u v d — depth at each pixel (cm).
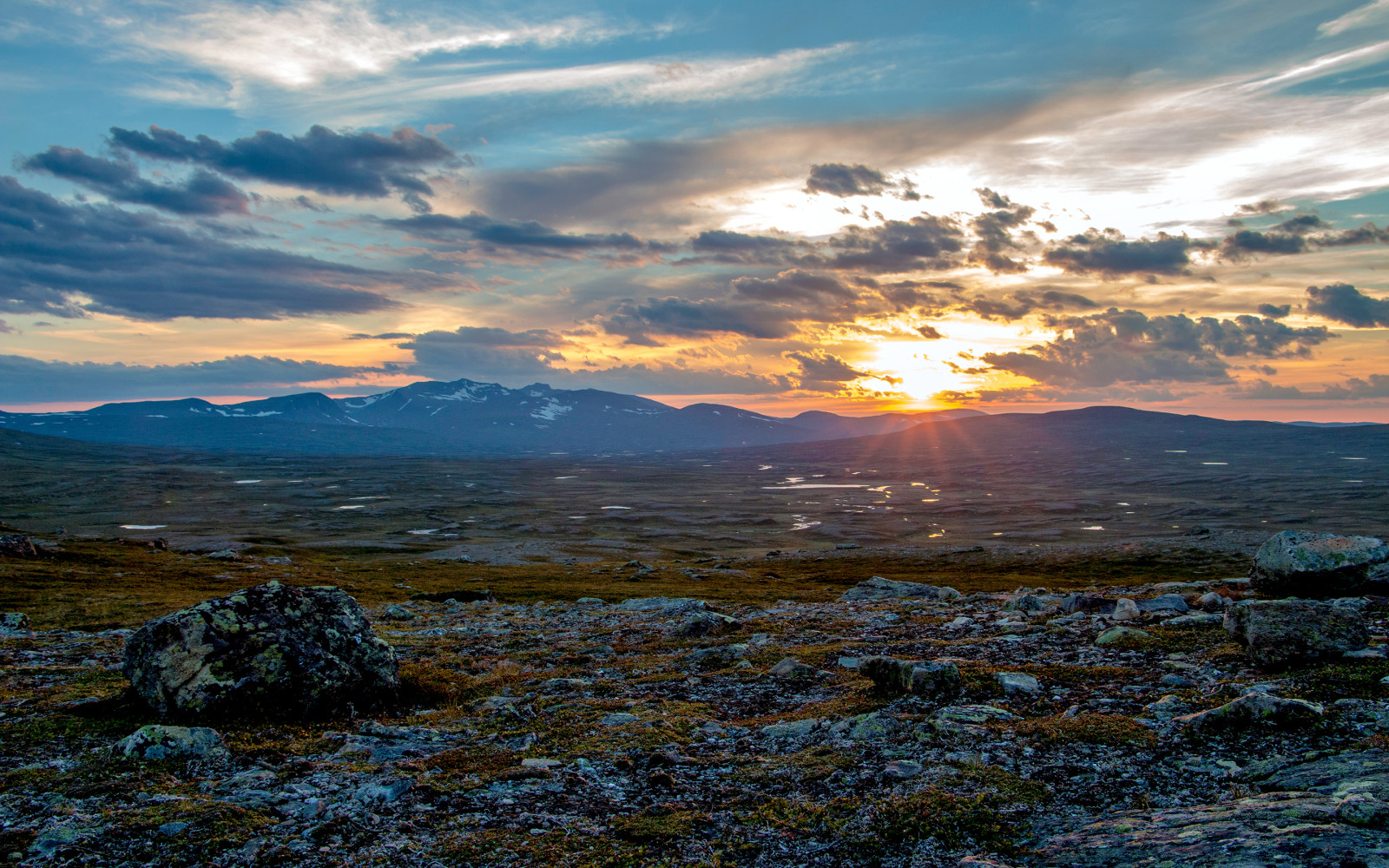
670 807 907
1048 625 2253
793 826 830
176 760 1090
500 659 2288
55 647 2431
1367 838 598
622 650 2491
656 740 1230
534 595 6988
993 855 726
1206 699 1205
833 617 3080
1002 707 1292
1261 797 778
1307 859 574
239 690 1311
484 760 1116
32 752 1136
